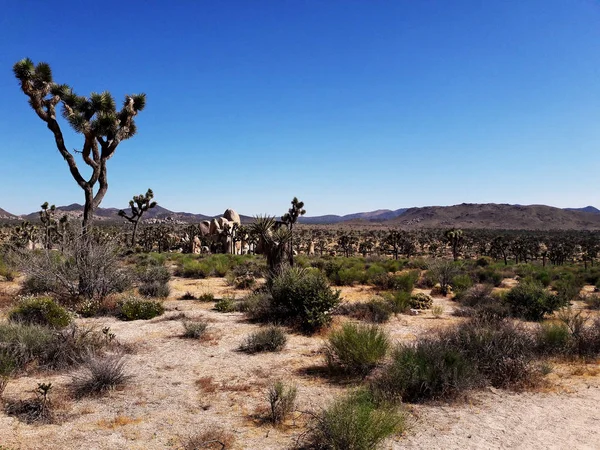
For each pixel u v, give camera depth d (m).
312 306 13.22
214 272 29.45
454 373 7.63
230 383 8.28
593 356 10.20
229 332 12.59
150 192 47.81
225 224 62.91
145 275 22.11
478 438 5.98
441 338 9.21
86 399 7.34
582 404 7.34
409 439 5.92
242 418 6.64
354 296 20.14
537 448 5.72
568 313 14.28
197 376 8.72
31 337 9.02
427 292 23.00
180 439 5.90
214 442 5.76
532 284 16.67
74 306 14.73
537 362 9.38
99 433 6.05
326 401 7.29
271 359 9.97
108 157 16.83
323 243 104.12
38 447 5.58
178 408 7.04
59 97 16.05
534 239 139.62
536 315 15.26
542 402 7.44
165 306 16.91
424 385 7.52
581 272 37.16
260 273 27.62
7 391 7.50
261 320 14.11
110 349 10.20
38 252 16.94
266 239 17.89
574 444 5.85
